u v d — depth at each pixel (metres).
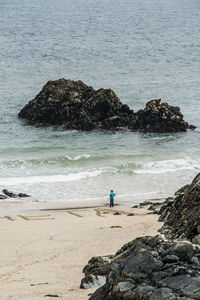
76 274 29.86
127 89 153.12
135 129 111.88
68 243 41.94
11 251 39.59
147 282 17.94
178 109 115.00
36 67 184.50
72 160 88.56
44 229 49.38
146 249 19.34
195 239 27.08
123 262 19.22
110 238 42.97
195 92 153.38
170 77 176.00
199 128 116.25
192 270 17.67
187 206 34.09
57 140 103.00
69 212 59.97
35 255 37.81
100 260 29.80
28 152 94.38
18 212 60.00
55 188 73.69
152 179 80.31
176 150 98.12
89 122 110.62
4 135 104.94
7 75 167.88
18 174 79.75
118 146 99.88
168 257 18.41
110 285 19.06
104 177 80.50
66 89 114.94
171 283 17.41
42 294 23.66
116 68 188.38
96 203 66.25
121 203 66.50
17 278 29.47
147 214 56.44
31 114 114.44
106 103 113.38
